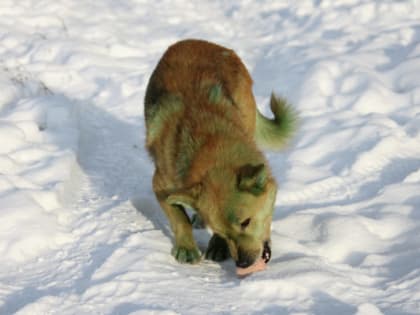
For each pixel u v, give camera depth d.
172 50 10.97
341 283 8.64
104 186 12.22
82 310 8.27
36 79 16.50
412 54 16.53
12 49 18.23
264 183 8.43
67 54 17.84
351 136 13.21
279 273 8.87
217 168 8.75
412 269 9.05
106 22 20.30
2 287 9.01
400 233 10.14
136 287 8.65
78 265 9.52
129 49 18.56
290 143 12.06
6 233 10.07
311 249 9.70
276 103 11.75
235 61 11.06
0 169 11.93
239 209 8.41
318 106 14.67
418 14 19.08
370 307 7.85
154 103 10.34
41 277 9.28
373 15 19.19
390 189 11.37
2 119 13.98
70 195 11.77
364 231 10.03
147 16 21.03
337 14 19.44
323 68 15.91
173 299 8.43
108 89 16.30
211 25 20.33
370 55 16.75
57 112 14.42
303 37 18.64
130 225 10.67
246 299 8.44
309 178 12.04
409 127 13.45
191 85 10.09
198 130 9.30
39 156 12.70
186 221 9.75
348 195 11.52
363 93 14.66
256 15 20.75
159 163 9.70
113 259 9.38
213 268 9.55
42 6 20.86
